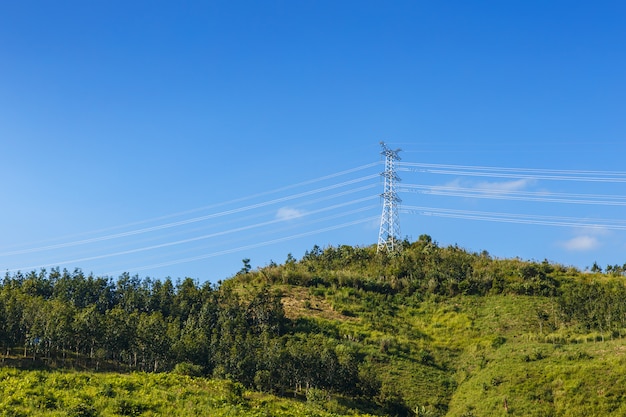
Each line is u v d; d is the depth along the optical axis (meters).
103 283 98.88
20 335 72.12
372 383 70.31
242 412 44.72
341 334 91.25
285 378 68.31
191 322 84.19
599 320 87.25
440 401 72.75
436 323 100.06
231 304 93.88
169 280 100.00
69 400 42.28
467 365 82.31
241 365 67.94
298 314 98.19
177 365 66.19
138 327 73.12
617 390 63.84
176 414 42.12
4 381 46.09
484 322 97.94
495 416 65.38
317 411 54.25
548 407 64.62
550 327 92.19
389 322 99.25
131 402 43.03
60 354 71.81
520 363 76.12
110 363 72.12
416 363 82.88
